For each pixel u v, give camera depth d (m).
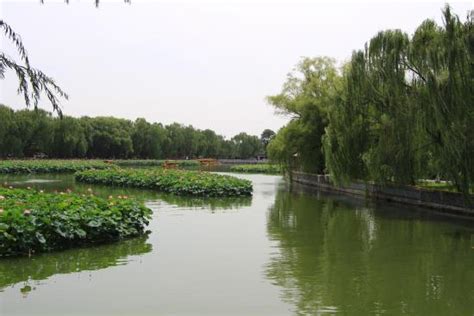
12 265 9.01
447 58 15.48
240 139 107.88
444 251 10.97
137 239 11.94
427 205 19.28
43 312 6.48
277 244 11.68
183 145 94.38
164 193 25.66
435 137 16.97
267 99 37.66
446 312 6.73
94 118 82.81
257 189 31.55
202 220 15.68
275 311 6.65
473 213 16.48
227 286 7.86
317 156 33.22
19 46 10.12
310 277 8.53
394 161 18.73
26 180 35.81
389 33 18.95
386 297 7.39
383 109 19.45
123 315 6.41
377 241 12.23
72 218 10.64
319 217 16.97
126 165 66.56
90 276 8.38
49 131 66.12
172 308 6.71
